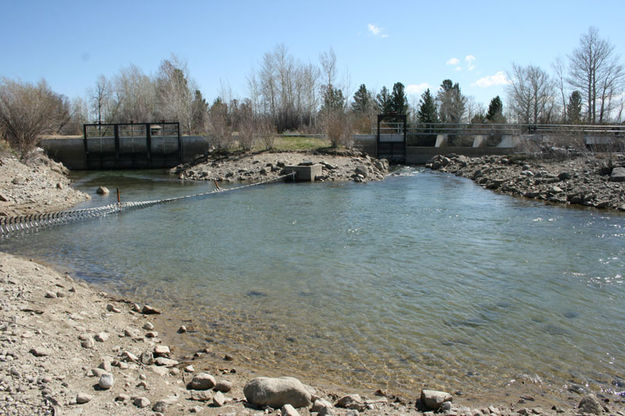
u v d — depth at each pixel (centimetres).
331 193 2812
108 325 866
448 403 605
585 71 6844
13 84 3928
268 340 841
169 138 4844
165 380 665
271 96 7694
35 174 2912
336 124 4606
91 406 554
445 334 869
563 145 3941
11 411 520
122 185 3438
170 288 1123
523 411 605
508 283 1147
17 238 1691
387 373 727
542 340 845
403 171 4328
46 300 935
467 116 9912
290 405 579
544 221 1880
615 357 782
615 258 1345
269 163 3925
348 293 1085
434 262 1328
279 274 1228
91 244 1588
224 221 1969
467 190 2908
